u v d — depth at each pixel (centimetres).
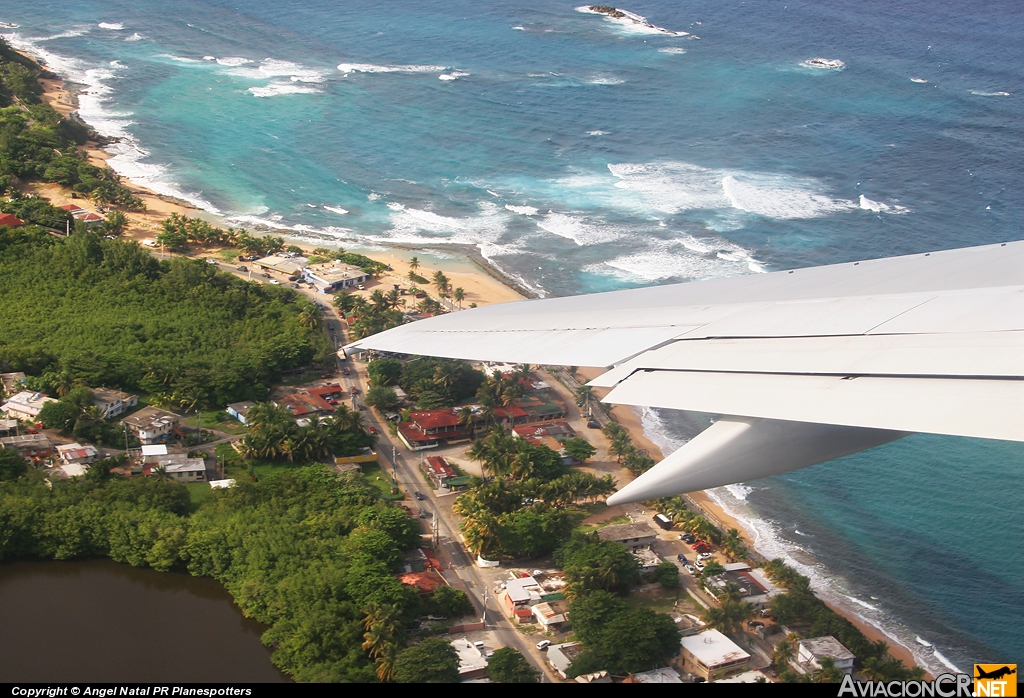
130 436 11094
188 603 8631
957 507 10906
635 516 10431
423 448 11569
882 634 8769
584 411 12875
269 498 9881
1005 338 2817
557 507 10425
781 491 11256
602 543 9381
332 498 9888
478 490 10081
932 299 3481
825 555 10012
